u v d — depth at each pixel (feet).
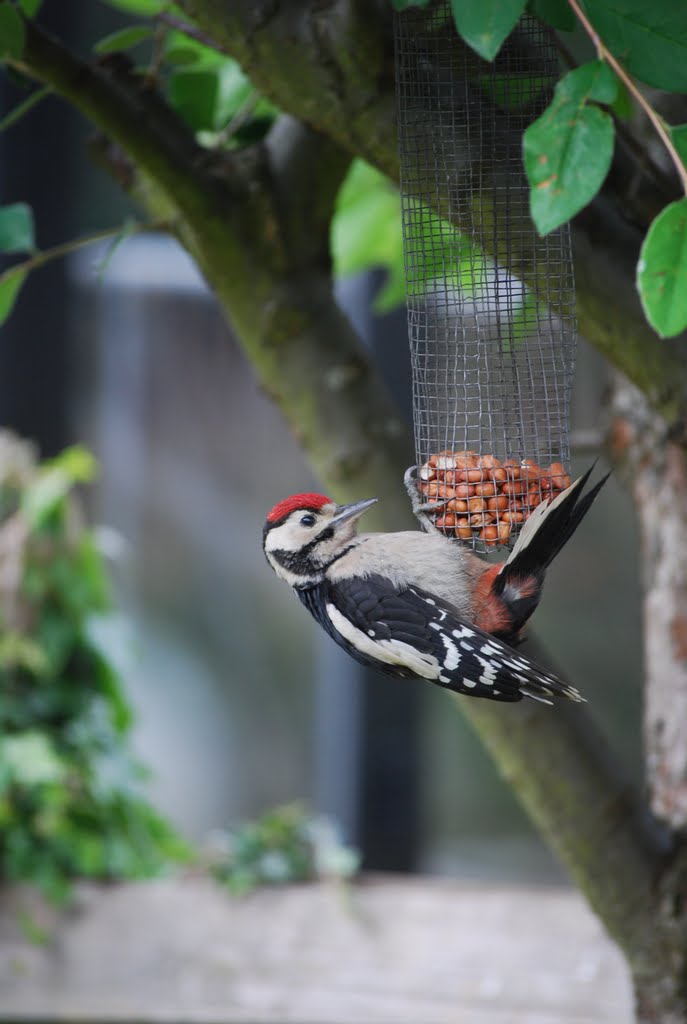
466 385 23.22
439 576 21.76
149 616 51.21
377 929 34.35
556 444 22.81
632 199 22.58
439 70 21.33
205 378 50.88
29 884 36.94
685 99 23.45
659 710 27.66
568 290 21.66
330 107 21.84
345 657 46.93
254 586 50.96
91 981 35.53
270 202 25.05
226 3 21.44
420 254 22.91
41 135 47.75
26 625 38.27
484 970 33.09
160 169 24.12
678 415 22.27
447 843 47.24
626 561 48.93
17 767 36.70
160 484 50.96
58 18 47.14
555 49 21.66
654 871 25.49
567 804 25.27
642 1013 25.95
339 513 23.71
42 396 48.49
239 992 34.37
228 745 50.80
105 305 50.06
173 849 40.04
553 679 19.52
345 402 25.95
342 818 46.96
